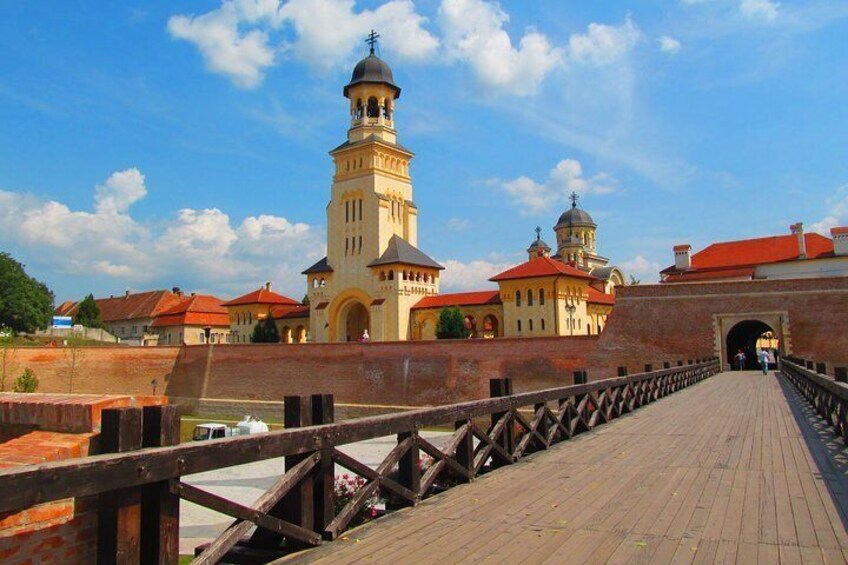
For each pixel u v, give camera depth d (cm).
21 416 644
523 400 1207
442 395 4994
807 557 620
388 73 7856
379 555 640
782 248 6462
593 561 617
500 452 1103
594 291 7775
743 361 4809
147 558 504
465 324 6650
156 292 11594
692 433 1488
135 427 505
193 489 529
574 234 10112
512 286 6612
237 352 5975
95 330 9794
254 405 5781
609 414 1772
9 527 506
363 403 5316
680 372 2923
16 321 8750
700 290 4516
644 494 890
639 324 4606
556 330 6347
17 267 8969
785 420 1698
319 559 628
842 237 6019
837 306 4162
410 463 854
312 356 5603
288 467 679
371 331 7031
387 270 7025
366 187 7369
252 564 639
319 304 7544
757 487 915
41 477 415
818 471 1019
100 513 491
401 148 7681
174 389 6253
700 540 676
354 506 724
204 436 4159
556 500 865
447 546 669
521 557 631
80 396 666
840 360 4097
